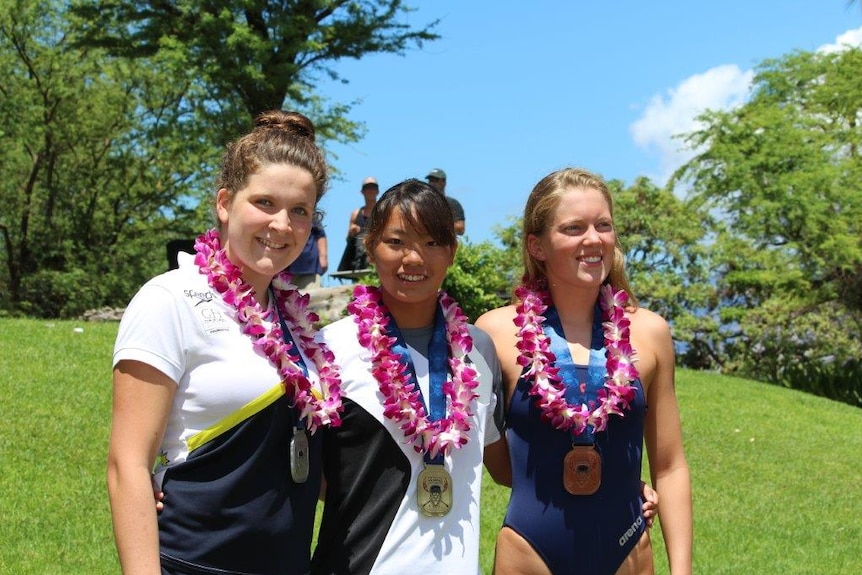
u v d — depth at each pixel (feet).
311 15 72.13
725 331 72.84
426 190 10.64
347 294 41.24
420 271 10.57
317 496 9.86
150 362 8.91
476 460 10.55
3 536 18.47
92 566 17.42
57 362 31.09
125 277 97.09
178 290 9.30
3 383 27.78
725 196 73.56
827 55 79.15
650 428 11.73
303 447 9.55
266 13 72.02
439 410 10.52
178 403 9.15
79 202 99.45
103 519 19.98
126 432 8.84
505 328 11.73
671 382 11.77
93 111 96.58
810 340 72.43
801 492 28.76
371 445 10.27
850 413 43.80
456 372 10.62
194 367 9.21
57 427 25.05
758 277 69.36
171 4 72.84
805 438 36.01
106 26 74.74
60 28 92.99
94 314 55.98
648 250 73.31
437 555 9.99
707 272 72.23
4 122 90.99
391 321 10.78
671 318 72.59
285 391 9.46
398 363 10.43
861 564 22.33
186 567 8.93
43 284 95.76
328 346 10.68
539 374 11.01
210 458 9.09
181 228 101.40
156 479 9.26
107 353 33.37
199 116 74.69
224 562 9.02
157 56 68.49
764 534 24.18
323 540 10.39
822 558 22.53
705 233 73.97
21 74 95.20
